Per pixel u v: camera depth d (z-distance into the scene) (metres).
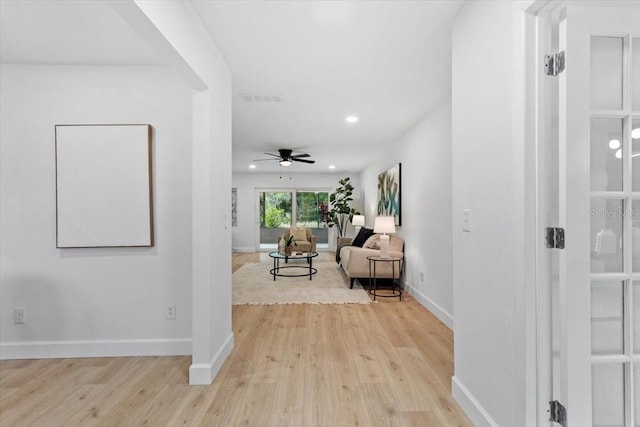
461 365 1.90
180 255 2.62
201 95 2.17
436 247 3.55
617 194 1.31
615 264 1.33
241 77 2.85
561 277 1.30
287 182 9.51
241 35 2.19
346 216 9.34
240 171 9.35
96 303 2.59
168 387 2.09
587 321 1.29
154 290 2.61
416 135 4.24
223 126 2.50
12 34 2.13
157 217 2.62
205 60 2.10
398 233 5.08
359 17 2.00
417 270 4.19
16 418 1.78
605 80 1.33
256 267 6.66
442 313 3.36
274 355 2.56
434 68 2.69
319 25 2.09
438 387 2.08
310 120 4.15
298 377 2.21
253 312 3.69
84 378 2.22
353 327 3.20
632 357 1.31
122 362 2.47
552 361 1.35
